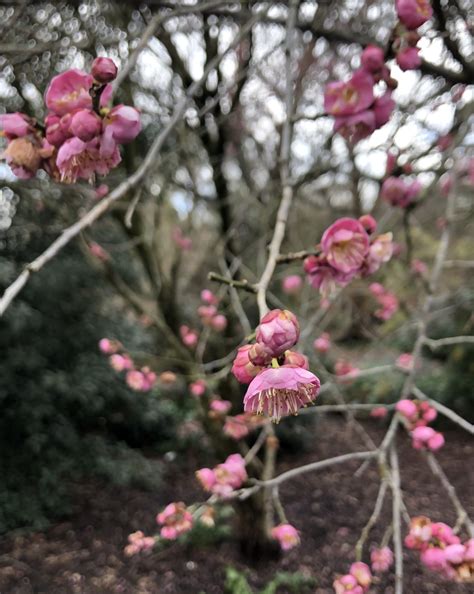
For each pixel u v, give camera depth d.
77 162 1.02
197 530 3.21
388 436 1.57
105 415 4.65
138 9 2.48
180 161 3.91
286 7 2.21
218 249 3.42
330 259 1.18
